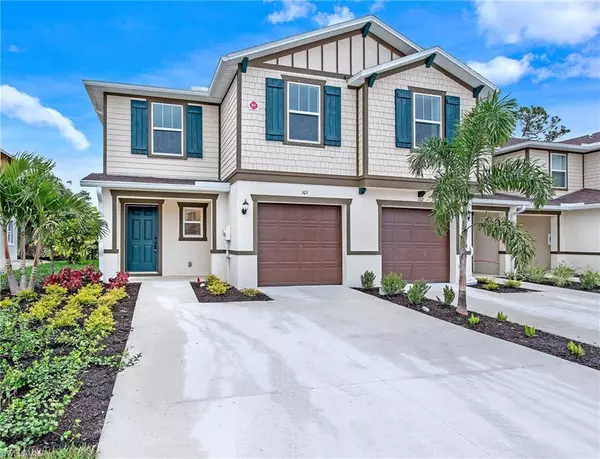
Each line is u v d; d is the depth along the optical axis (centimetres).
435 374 481
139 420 354
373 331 661
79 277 985
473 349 581
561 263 1480
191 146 1255
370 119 1092
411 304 863
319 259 1112
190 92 1224
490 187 782
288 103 1068
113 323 618
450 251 1213
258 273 1062
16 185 843
